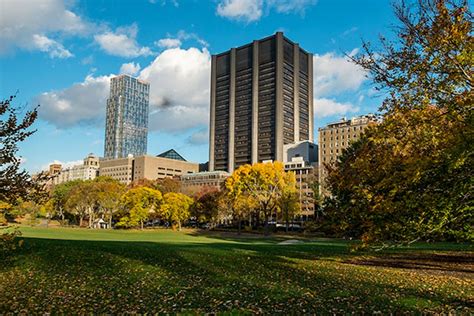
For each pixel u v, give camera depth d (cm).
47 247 2344
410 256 2658
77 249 2316
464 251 3034
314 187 6706
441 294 1317
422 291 1367
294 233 7444
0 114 1160
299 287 1406
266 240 5656
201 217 9038
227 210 8831
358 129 14400
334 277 1655
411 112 1471
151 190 8544
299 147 18975
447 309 1099
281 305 1132
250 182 7156
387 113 1549
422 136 1482
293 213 7612
